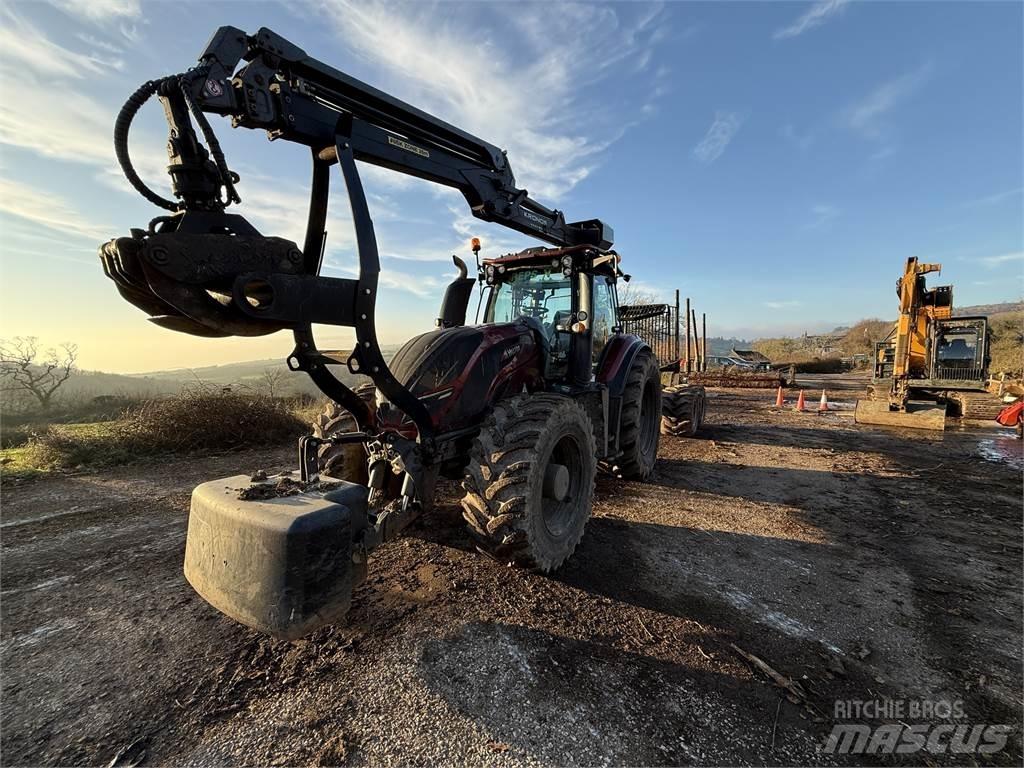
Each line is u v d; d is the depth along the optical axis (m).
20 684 1.93
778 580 2.92
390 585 2.73
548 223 4.03
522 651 2.16
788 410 11.34
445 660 2.09
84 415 9.09
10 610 2.49
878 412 9.06
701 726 1.75
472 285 4.15
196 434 6.50
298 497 1.78
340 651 2.14
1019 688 2.00
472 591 2.67
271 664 2.05
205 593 1.73
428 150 2.80
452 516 3.79
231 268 1.74
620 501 4.39
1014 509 4.26
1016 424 7.79
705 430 8.33
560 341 4.27
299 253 1.94
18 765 1.55
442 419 2.79
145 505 4.21
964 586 2.88
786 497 4.59
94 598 2.61
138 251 1.58
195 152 1.75
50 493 4.58
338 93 2.29
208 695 1.87
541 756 1.60
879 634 2.38
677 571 3.01
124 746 1.63
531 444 2.62
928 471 5.57
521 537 2.53
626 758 1.60
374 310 2.21
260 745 1.64
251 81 1.94
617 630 2.35
